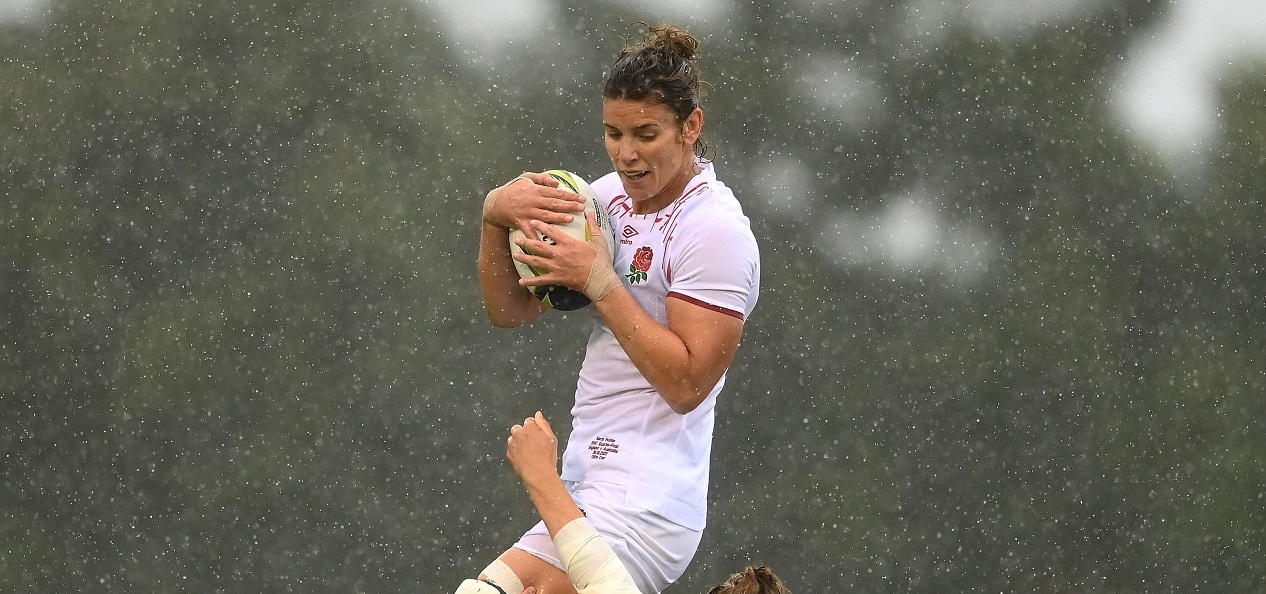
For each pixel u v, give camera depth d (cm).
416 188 6819
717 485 6519
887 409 6756
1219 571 6431
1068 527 6538
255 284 6625
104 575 6147
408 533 6269
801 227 7125
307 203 6806
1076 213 7075
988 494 6512
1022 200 7094
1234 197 7088
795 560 6406
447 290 6675
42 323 6519
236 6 6969
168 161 6750
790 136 7281
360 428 6481
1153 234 7012
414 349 6506
